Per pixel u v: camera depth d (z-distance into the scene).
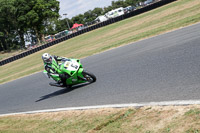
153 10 35.62
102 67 9.84
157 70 6.46
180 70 5.71
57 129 4.87
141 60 8.42
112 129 3.88
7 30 78.06
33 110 7.38
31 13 64.88
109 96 5.83
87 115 5.02
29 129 5.51
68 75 7.60
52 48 37.19
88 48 20.27
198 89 4.27
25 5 67.00
